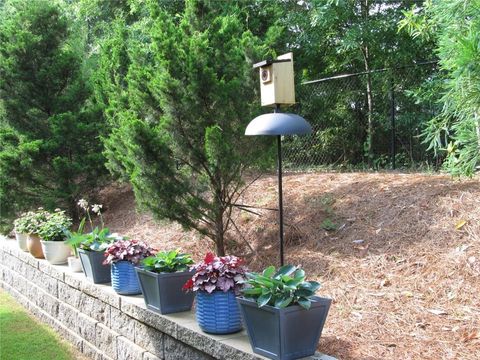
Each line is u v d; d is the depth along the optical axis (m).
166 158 4.07
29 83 7.05
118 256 3.80
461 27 3.32
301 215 4.58
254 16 7.17
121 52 6.93
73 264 4.74
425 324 2.79
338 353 2.58
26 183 6.72
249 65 4.23
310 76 8.20
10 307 5.79
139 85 4.46
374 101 7.20
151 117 4.47
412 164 6.22
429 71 6.66
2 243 6.77
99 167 6.79
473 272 3.11
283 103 3.30
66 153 6.98
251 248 4.37
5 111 7.16
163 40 4.04
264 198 5.27
